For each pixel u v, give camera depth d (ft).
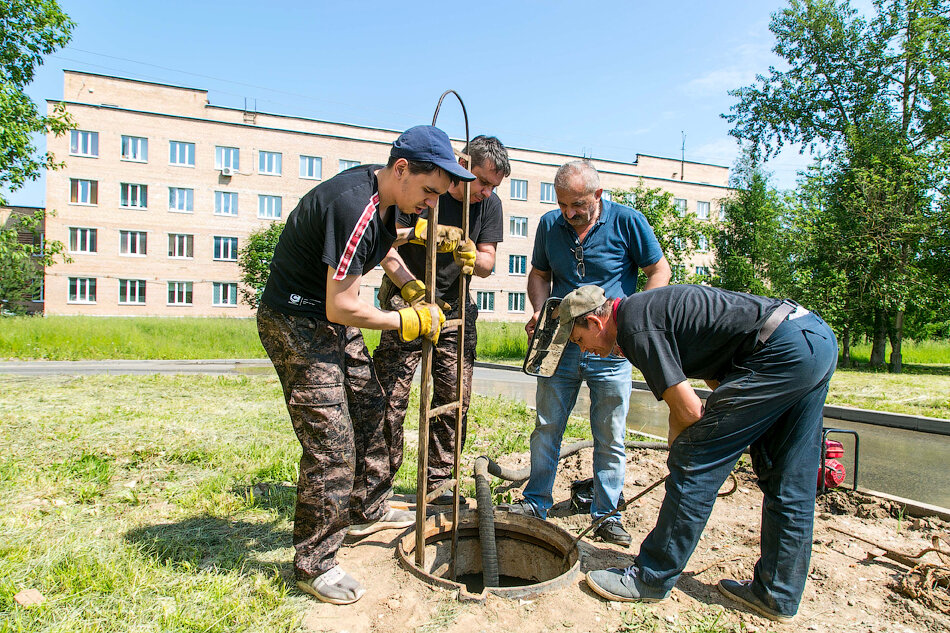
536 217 141.28
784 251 74.84
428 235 8.80
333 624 7.91
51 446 15.84
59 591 8.27
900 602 8.98
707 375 8.94
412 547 10.30
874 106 75.66
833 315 66.64
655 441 18.52
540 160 145.89
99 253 111.04
